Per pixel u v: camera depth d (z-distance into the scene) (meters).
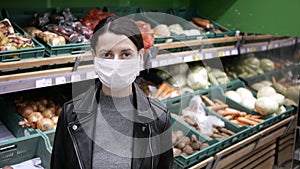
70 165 1.10
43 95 2.09
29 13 2.10
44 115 1.90
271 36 2.79
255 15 2.85
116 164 1.07
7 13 1.95
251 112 2.64
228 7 2.98
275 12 2.73
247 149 2.36
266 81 2.89
